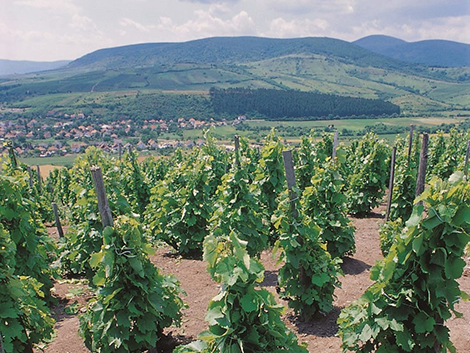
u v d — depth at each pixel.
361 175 13.70
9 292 4.64
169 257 10.11
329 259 6.19
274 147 9.31
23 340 4.81
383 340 4.39
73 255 7.82
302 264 6.02
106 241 4.50
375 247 10.01
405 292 4.04
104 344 4.70
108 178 7.86
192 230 10.05
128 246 4.59
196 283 8.07
